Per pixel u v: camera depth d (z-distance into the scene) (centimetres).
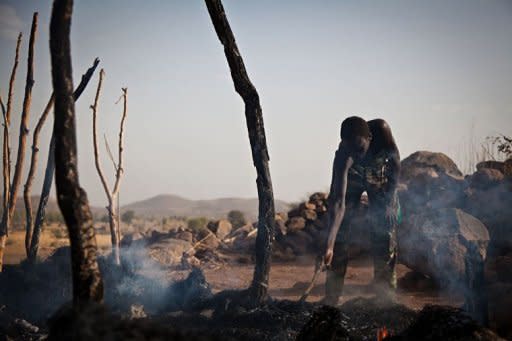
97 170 797
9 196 693
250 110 547
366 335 421
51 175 693
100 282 284
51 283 611
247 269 1073
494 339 277
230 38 538
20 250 1611
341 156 561
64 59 288
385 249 566
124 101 849
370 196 582
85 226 282
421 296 716
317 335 311
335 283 576
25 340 464
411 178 951
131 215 4631
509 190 863
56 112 283
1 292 590
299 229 1274
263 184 549
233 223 1780
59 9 290
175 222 4303
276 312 506
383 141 575
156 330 205
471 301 504
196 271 627
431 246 737
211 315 533
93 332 192
